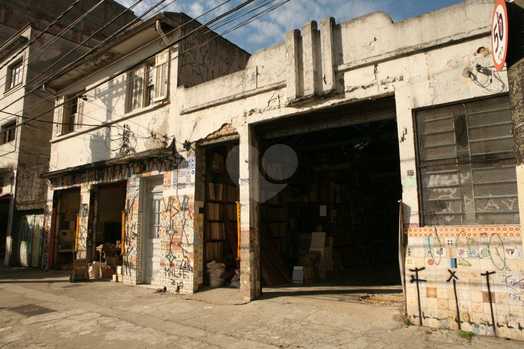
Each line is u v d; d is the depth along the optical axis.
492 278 5.20
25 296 9.20
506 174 5.42
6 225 18.31
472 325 5.25
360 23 6.94
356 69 6.88
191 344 5.35
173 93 10.25
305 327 5.87
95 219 12.62
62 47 19.00
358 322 5.95
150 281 10.34
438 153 5.97
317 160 12.62
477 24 5.73
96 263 11.98
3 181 18.16
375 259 15.03
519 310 4.96
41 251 15.30
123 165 11.40
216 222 9.90
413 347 4.82
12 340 5.75
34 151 17.66
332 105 7.06
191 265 8.98
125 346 5.36
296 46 7.53
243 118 8.46
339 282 9.93
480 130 5.68
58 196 14.70
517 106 4.75
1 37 19.86
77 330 6.20
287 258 11.30
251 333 5.73
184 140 9.70
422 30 6.23
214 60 11.54
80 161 13.45
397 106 6.32
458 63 5.86
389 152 11.73
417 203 5.95
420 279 5.73
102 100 12.92
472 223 5.59
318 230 11.88
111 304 8.08
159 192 10.59
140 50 11.70
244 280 7.89
